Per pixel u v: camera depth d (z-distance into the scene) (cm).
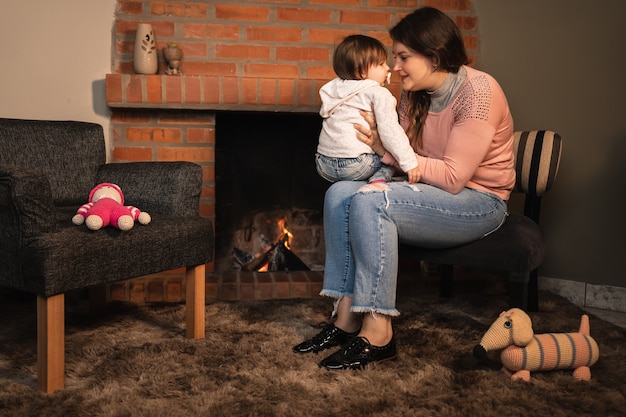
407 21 194
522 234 195
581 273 285
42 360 166
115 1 278
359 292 184
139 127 278
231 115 316
